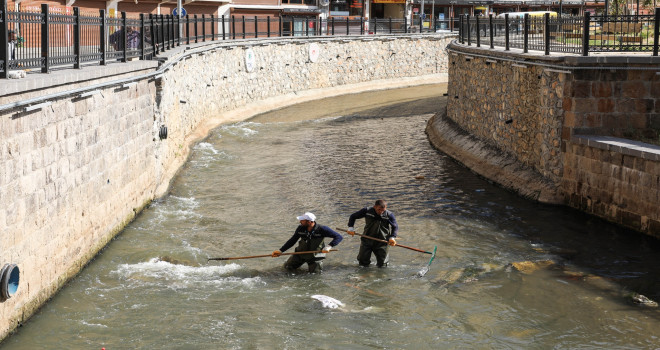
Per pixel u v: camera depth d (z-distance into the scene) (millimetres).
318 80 40938
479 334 10469
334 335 10414
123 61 15805
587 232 15023
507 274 12781
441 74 50375
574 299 11672
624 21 16703
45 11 11336
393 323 10844
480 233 15180
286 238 15008
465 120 24922
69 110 11977
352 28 51281
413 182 19984
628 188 14875
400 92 42969
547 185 17562
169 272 12891
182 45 26438
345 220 16328
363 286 12344
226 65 31656
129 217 15797
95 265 13078
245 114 32844
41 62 11281
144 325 10648
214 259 13109
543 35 18906
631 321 10836
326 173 21172
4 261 9555
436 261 13547
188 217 16531
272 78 36844
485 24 24453
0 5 9945
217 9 48375
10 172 9703
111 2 36781
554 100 17125
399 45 46875
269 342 10164
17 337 9992
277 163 22609
